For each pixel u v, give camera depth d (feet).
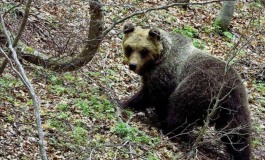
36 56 44.65
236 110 37.68
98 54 53.78
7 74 43.42
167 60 41.65
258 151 42.24
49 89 43.06
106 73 50.62
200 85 38.70
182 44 42.34
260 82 59.36
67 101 41.81
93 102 42.88
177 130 40.19
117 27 62.85
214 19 77.92
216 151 40.91
